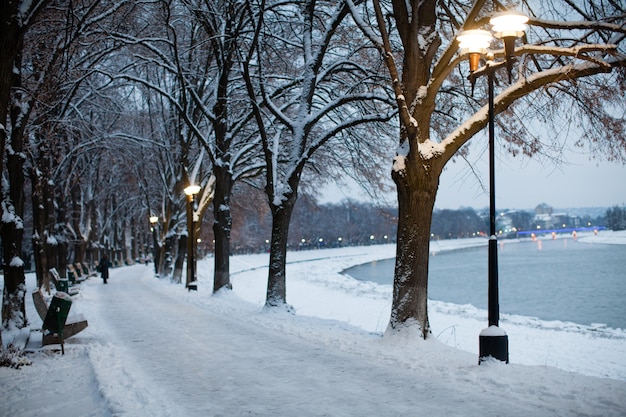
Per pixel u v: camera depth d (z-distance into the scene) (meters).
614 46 10.73
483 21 12.30
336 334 14.12
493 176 10.26
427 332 12.77
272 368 10.39
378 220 189.62
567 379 8.80
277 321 16.91
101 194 57.66
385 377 9.50
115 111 29.53
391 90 18.88
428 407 7.65
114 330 15.61
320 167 26.50
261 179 35.62
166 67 22.75
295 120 19.33
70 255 66.94
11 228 14.70
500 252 132.75
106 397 7.98
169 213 45.38
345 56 20.50
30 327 15.34
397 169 12.74
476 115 12.55
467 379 9.07
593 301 34.06
